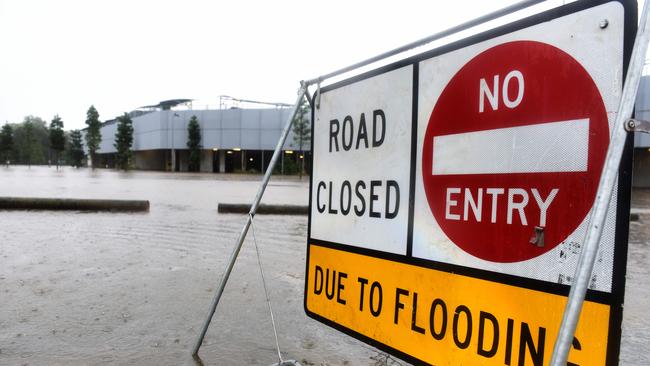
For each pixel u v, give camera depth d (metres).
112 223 9.74
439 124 1.72
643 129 1.09
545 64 1.38
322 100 2.37
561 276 1.32
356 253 2.08
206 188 21.89
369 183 2.04
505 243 1.47
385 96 1.97
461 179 1.62
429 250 1.74
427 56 1.78
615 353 1.19
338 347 3.35
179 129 55.59
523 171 1.43
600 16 1.25
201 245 7.39
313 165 2.40
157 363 3.02
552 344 1.33
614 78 1.21
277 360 3.10
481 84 1.57
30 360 3.03
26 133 92.38
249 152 53.94
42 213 11.31
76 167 78.25
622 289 1.17
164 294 4.59
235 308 4.20
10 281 4.95
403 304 1.83
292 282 5.16
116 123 69.81
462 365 1.59
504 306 1.47
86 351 3.19
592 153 1.26
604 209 1.10
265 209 11.99
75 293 4.55
